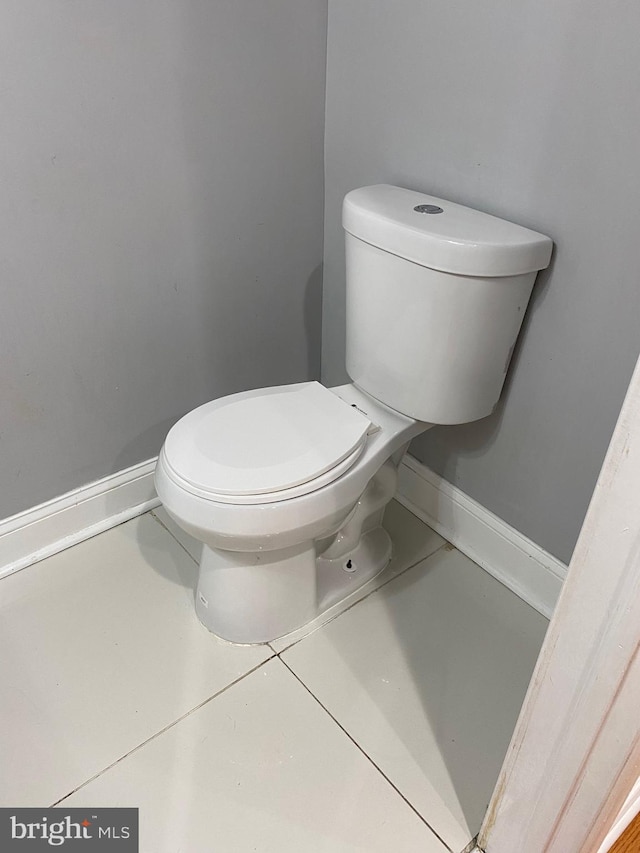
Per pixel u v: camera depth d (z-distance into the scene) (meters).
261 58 1.36
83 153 1.22
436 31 1.21
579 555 0.68
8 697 1.25
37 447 1.44
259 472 1.13
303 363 1.83
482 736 1.23
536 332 1.27
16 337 1.30
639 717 0.72
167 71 1.25
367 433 1.29
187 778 1.15
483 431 1.46
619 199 1.05
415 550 1.61
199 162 1.38
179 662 1.33
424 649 1.38
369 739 1.21
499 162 1.20
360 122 1.44
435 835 1.09
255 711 1.25
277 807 1.12
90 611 1.42
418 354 1.26
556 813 0.88
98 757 1.17
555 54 1.05
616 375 1.16
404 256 1.18
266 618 1.33
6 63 1.08
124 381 1.50
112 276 1.37
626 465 0.60
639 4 0.94
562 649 0.75
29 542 1.51
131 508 1.66
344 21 1.37
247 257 1.56
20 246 1.23
